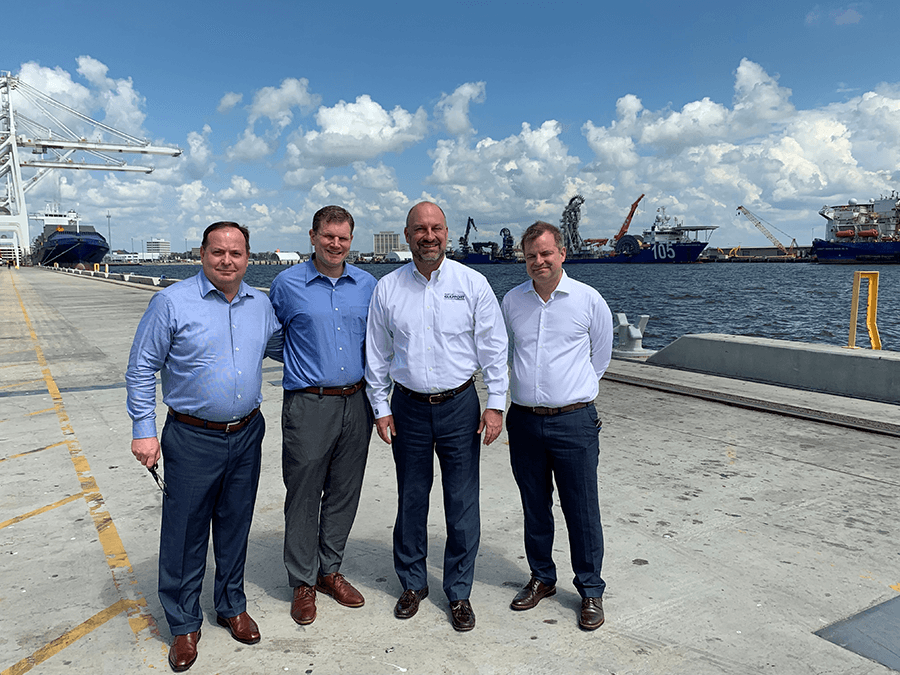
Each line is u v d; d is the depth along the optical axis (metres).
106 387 7.81
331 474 2.80
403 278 2.64
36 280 47.28
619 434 5.34
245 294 2.46
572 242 181.50
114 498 4.09
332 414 2.68
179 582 2.37
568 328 2.58
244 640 2.47
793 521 3.55
